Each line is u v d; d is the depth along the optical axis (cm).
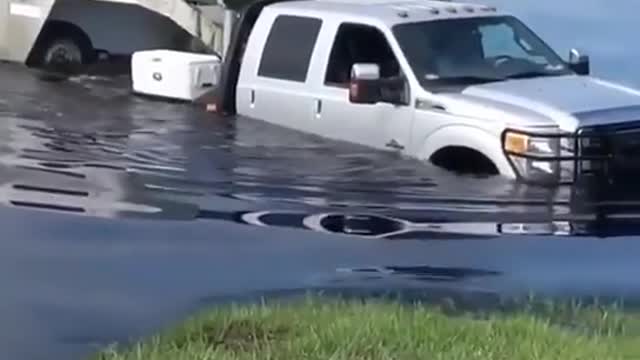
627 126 1128
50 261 918
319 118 1335
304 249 970
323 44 1340
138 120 1518
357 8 1355
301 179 1204
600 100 1170
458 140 1179
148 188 1173
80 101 1684
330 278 880
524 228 1038
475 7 1360
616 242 996
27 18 2089
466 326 740
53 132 1450
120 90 1761
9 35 2097
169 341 719
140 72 1667
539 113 1132
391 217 1071
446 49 1277
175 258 935
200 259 933
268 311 770
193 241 987
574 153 1108
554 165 1112
